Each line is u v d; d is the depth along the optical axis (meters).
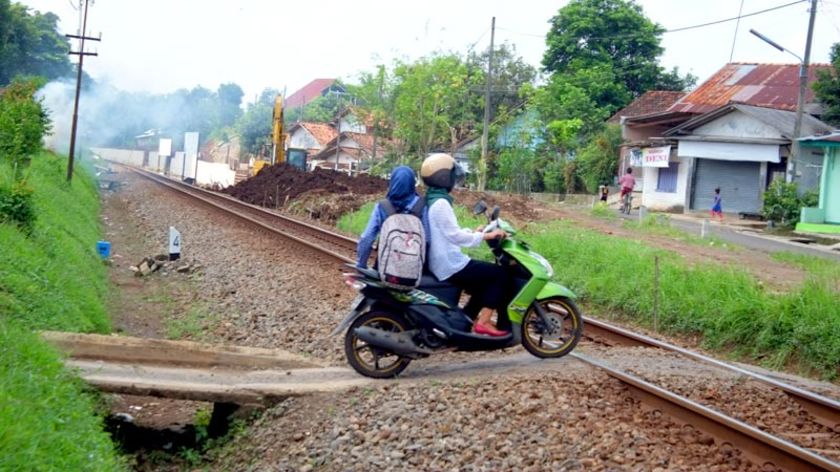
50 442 5.70
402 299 8.27
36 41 52.47
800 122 28.84
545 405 7.18
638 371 8.55
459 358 9.49
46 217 17.62
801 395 7.92
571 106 48.88
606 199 37.16
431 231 8.31
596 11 54.56
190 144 63.41
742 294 11.60
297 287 14.84
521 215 26.02
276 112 46.91
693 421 6.96
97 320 12.20
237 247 20.73
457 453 6.39
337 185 33.72
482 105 52.94
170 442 8.22
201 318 13.41
